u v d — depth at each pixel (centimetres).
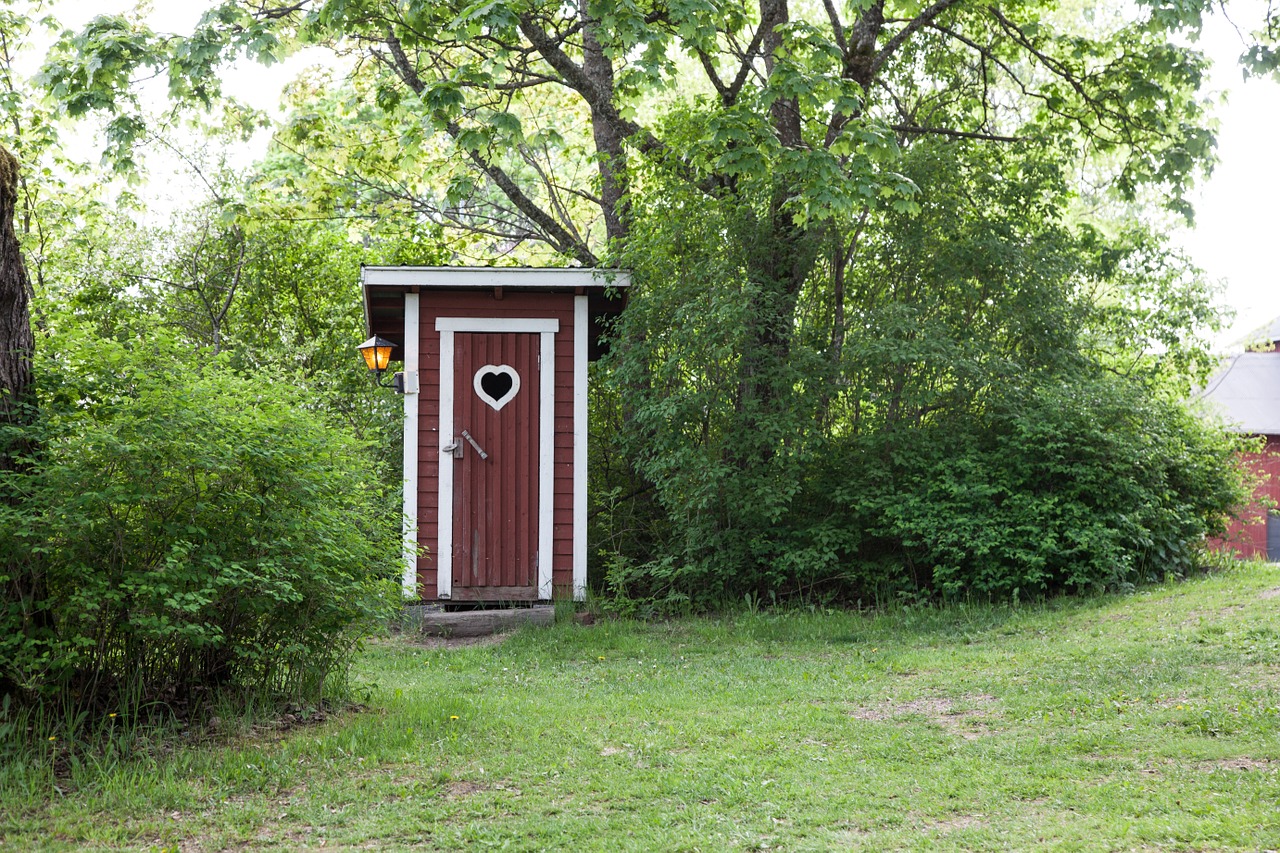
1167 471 1353
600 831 495
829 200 1145
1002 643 998
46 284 1792
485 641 1177
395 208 1880
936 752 630
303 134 1792
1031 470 1263
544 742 664
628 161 1466
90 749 589
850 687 846
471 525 1279
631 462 1499
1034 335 1367
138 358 667
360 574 753
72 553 612
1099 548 1175
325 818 515
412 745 646
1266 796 503
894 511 1226
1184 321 1684
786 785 566
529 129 1966
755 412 1265
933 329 1286
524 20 1294
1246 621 935
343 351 1817
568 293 1313
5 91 1720
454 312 1299
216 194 1889
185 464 633
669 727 707
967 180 1385
